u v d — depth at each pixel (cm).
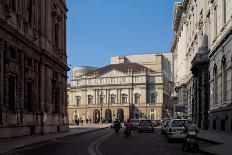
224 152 2066
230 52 3528
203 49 5047
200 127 5294
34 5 4088
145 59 17150
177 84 8856
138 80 15262
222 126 3941
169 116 10762
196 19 5916
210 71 4700
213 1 4456
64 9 5553
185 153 2173
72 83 16388
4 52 3158
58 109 4991
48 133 4409
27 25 3794
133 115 15175
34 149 2452
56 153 2153
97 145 2806
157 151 2288
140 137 4009
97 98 15775
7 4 3206
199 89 5338
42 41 4269
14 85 3441
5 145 2570
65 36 5631
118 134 4800
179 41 8962
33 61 3984
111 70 15675
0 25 2988
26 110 3756
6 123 3156
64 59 5506
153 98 15200
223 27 3816
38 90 4169
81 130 5850
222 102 3941
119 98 15450
